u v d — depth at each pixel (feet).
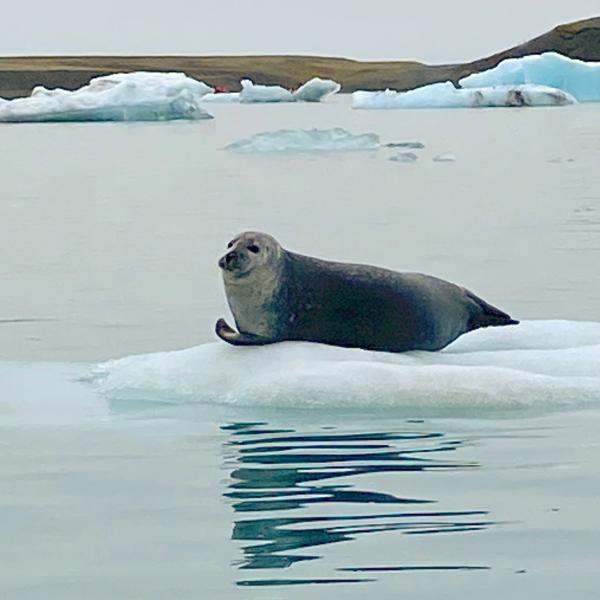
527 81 547.08
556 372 77.66
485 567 44.98
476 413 69.97
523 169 277.03
